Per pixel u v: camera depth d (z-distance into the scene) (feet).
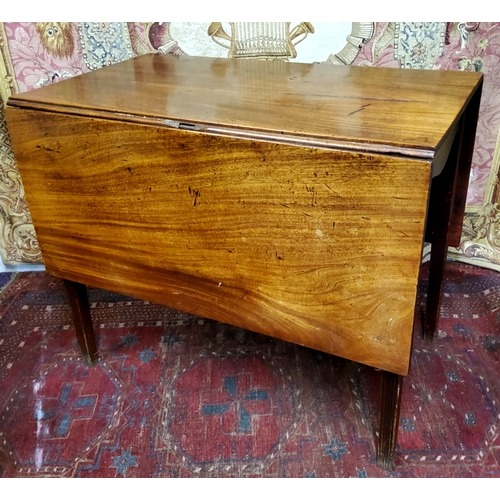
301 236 3.03
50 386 4.50
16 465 3.84
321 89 3.69
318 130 2.83
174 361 4.71
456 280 5.53
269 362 4.64
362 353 3.23
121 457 3.86
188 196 3.25
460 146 3.97
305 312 3.28
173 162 3.18
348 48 4.92
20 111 3.55
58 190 3.75
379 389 4.30
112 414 4.21
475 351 4.62
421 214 2.64
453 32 4.68
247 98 3.51
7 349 4.94
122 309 5.42
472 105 3.90
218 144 2.97
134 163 3.32
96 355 4.74
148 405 4.27
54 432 4.08
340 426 4.00
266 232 3.12
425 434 3.90
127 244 3.70
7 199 5.74
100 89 3.84
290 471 3.70
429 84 3.70
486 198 5.40
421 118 2.97
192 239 3.41
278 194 2.96
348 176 2.73
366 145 2.66
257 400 4.26
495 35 4.62
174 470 3.75
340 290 3.08
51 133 3.52
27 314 5.41
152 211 3.45
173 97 3.57
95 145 3.39
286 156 2.82
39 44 5.03
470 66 4.82
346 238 2.90
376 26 4.77
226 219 3.21
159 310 5.38
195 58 4.87
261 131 2.89
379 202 2.72
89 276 4.06
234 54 5.08
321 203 2.87
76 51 5.09
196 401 4.29
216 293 3.56
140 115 3.21
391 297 2.94
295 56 5.03
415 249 2.74
